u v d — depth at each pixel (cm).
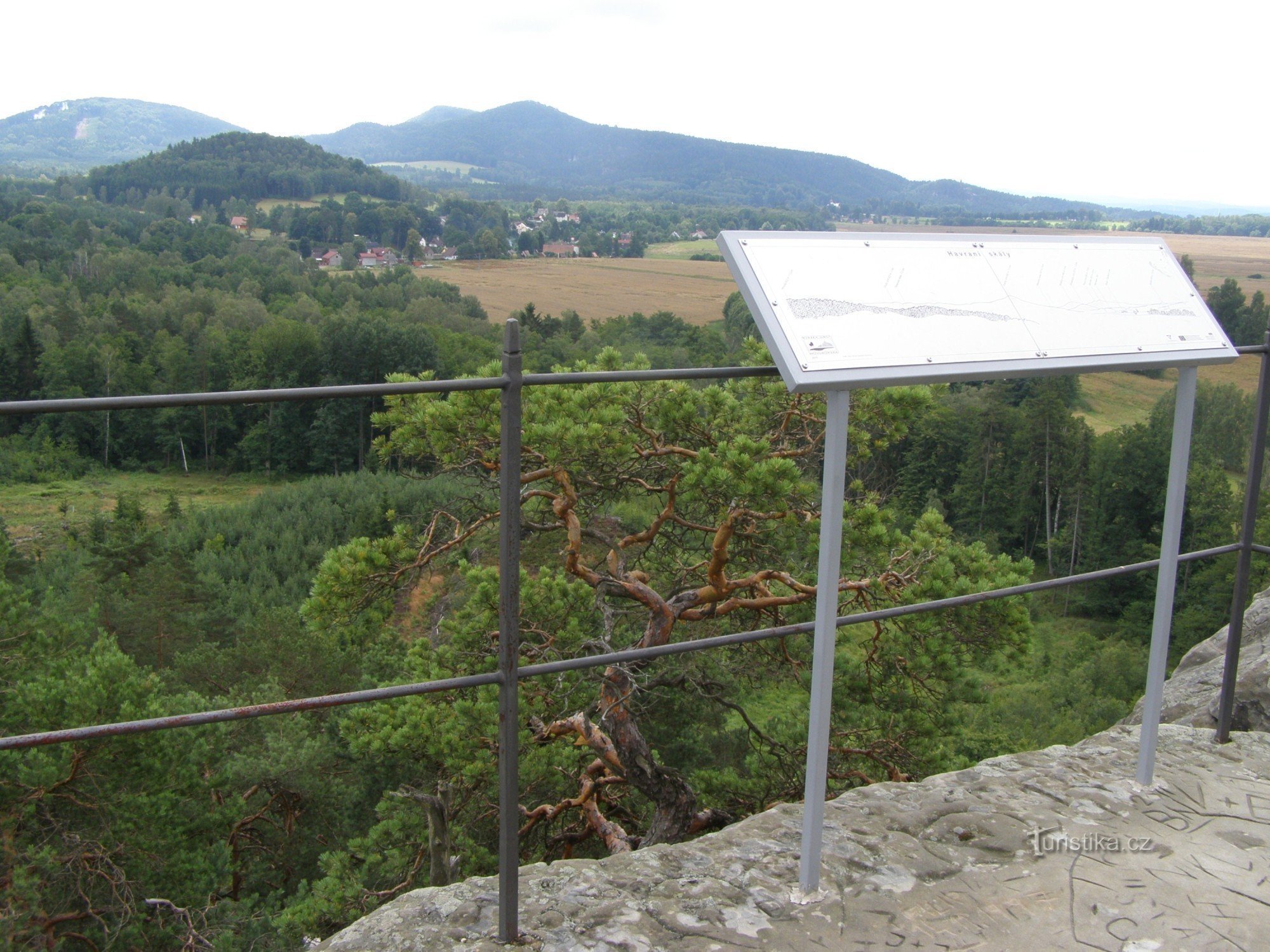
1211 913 213
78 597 2252
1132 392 5666
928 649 697
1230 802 266
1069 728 2094
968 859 234
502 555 176
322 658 1494
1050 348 210
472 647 696
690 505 764
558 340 6681
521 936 195
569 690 697
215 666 1602
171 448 5356
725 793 835
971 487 3925
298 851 1280
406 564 659
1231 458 4034
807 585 708
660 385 687
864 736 771
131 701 883
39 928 745
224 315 6825
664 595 835
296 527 3606
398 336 5478
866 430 706
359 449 5119
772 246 192
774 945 196
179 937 827
